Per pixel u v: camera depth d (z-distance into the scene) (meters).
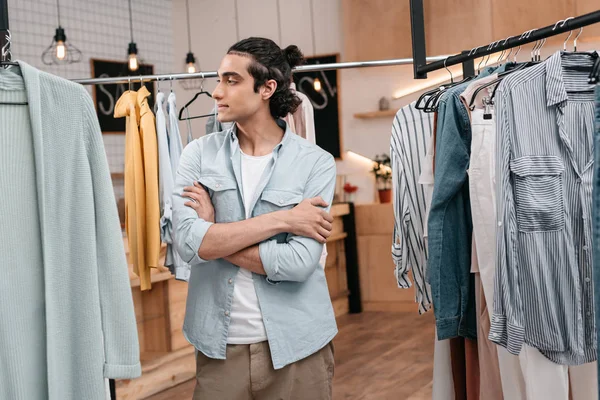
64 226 1.66
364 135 7.98
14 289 1.59
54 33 7.21
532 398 2.12
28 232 1.62
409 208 2.87
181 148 3.62
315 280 2.19
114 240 1.72
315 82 7.54
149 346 4.61
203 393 2.13
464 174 2.35
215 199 2.18
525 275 2.07
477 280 2.38
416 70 2.94
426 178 2.57
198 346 2.14
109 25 7.75
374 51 7.62
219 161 2.19
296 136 2.28
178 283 4.63
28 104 1.62
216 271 2.13
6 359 1.57
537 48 2.52
